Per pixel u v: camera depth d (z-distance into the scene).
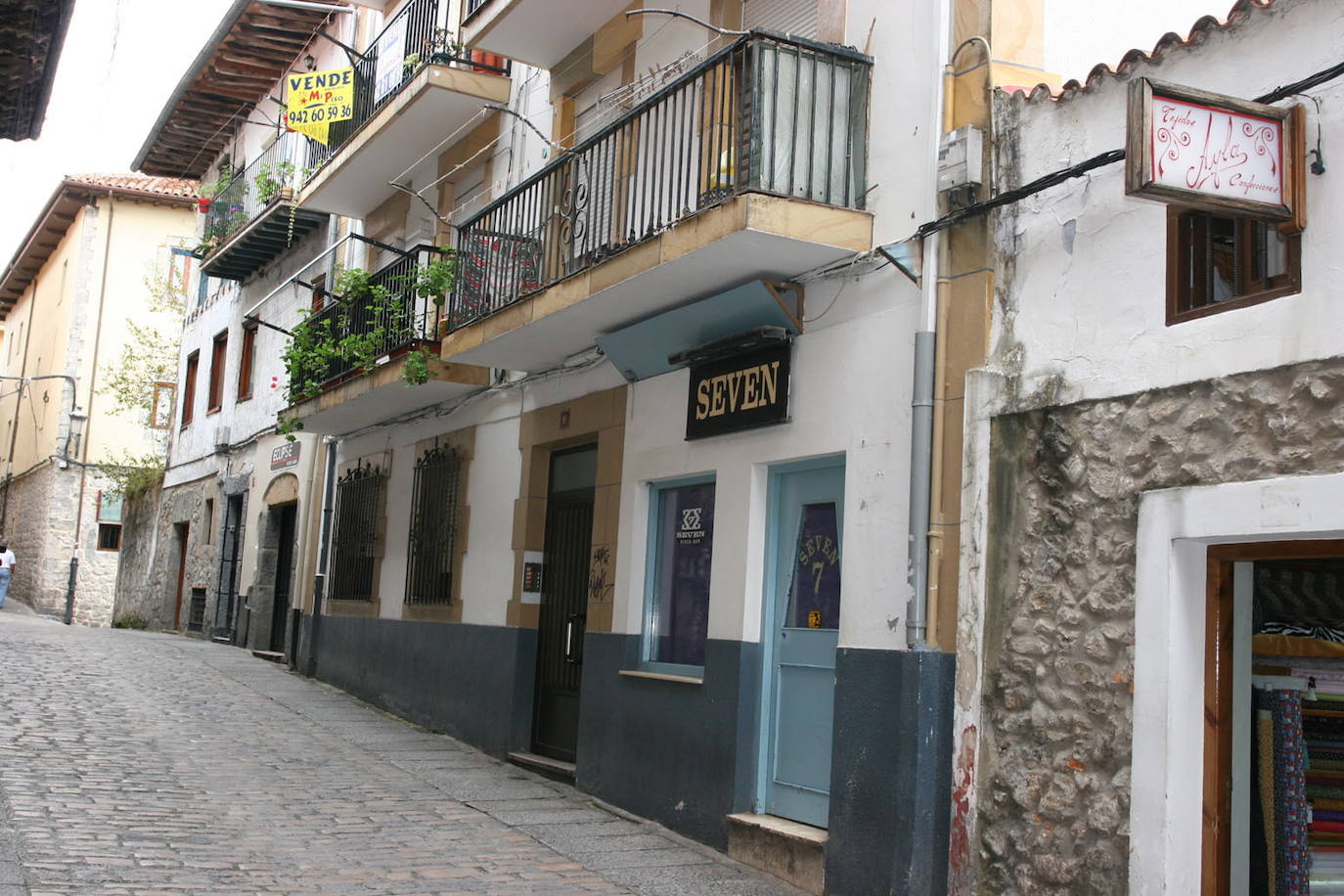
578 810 9.34
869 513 7.35
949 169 6.93
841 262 7.77
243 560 20.53
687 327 8.99
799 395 8.09
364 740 11.78
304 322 15.66
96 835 7.10
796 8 8.96
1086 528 6.03
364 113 15.41
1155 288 5.84
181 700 13.03
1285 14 5.34
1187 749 5.50
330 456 16.91
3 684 12.60
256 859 7.01
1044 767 6.09
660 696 9.16
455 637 12.64
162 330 30.20
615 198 9.91
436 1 13.67
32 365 34.72
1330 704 5.84
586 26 11.35
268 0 13.16
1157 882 5.40
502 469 12.22
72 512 29.61
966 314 6.83
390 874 7.02
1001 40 7.02
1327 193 5.09
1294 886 5.61
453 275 12.09
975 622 6.54
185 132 23.75
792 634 8.21
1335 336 5.02
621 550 9.92
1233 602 5.64
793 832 7.60
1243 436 5.36
